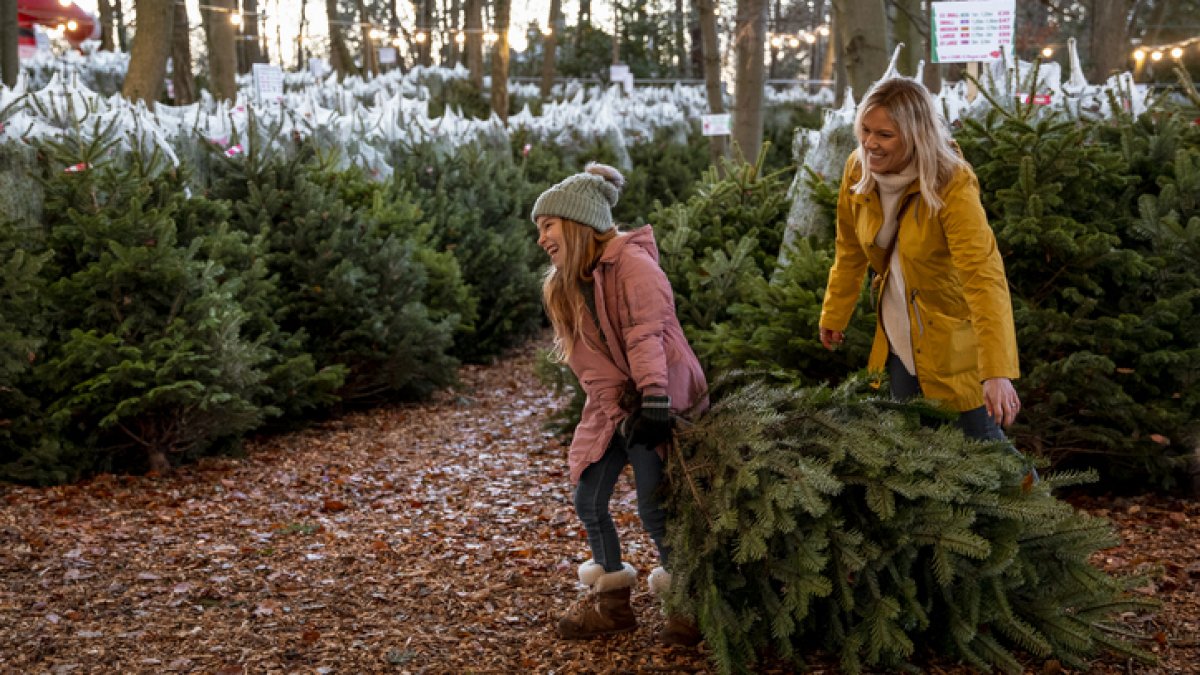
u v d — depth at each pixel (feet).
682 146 58.75
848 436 9.82
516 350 35.94
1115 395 14.30
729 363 16.14
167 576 13.23
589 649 10.76
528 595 12.44
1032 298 15.12
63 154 19.56
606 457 10.61
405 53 119.65
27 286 18.06
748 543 9.46
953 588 9.76
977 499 9.60
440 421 25.11
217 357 19.51
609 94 75.87
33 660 10.59
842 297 11.76
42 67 62.95
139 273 18.72
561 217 10.05
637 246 10.08
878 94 10.04
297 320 24.81
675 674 10.14
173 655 10.78
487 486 18.49
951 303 10.53
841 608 9.87
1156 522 14.29
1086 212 15.56
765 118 70.13
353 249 25.08
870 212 10.66
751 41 41.98
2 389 18.08
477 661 10.61
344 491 18.33
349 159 31.24
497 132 42.06
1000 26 20.62
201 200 21.45
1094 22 74.64
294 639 11.19
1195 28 87.15
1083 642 9.61
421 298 28.09
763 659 10.39
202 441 20.31
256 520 16.28
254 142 24.73
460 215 33.65
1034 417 14.67
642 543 14.32
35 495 17.49
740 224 21.43
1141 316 14.85
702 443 10.19
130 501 17.42
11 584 12.79
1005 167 15.26
